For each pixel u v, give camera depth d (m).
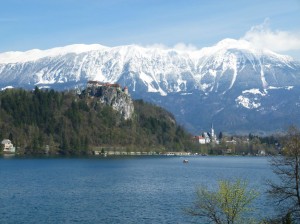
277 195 80.94
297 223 75.94
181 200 141.62
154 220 110.75
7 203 132.38
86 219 112.00
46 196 148.62
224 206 73.81
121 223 107.62
